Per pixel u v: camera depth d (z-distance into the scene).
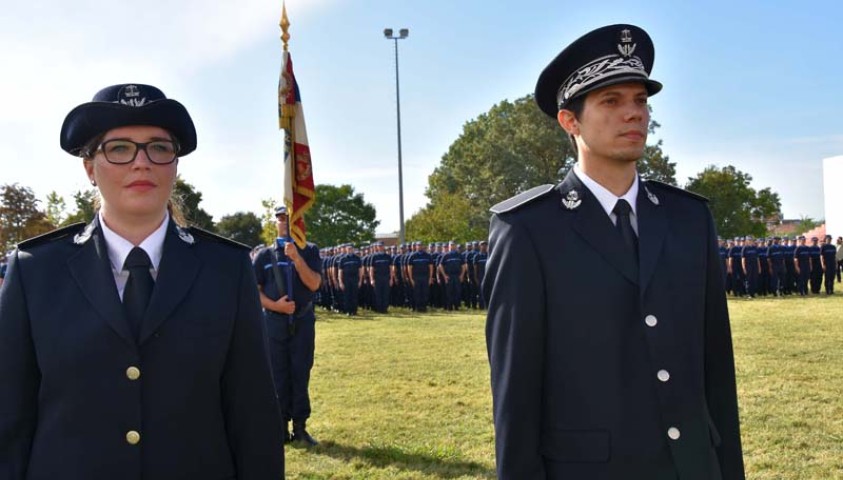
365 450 6.00
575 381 2.41
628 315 2.41
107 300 2.21
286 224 6.50
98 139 2.25
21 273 2.27
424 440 6.25
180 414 2.23
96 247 2.28
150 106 2.23
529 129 49.66
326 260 22.09
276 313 6.36
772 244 22.91
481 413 7.17
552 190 2.63
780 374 8.58
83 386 2.16
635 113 2.45
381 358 10.79
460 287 21.41
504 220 2.59
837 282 28.08
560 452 2.39
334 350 11.83
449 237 42.22
